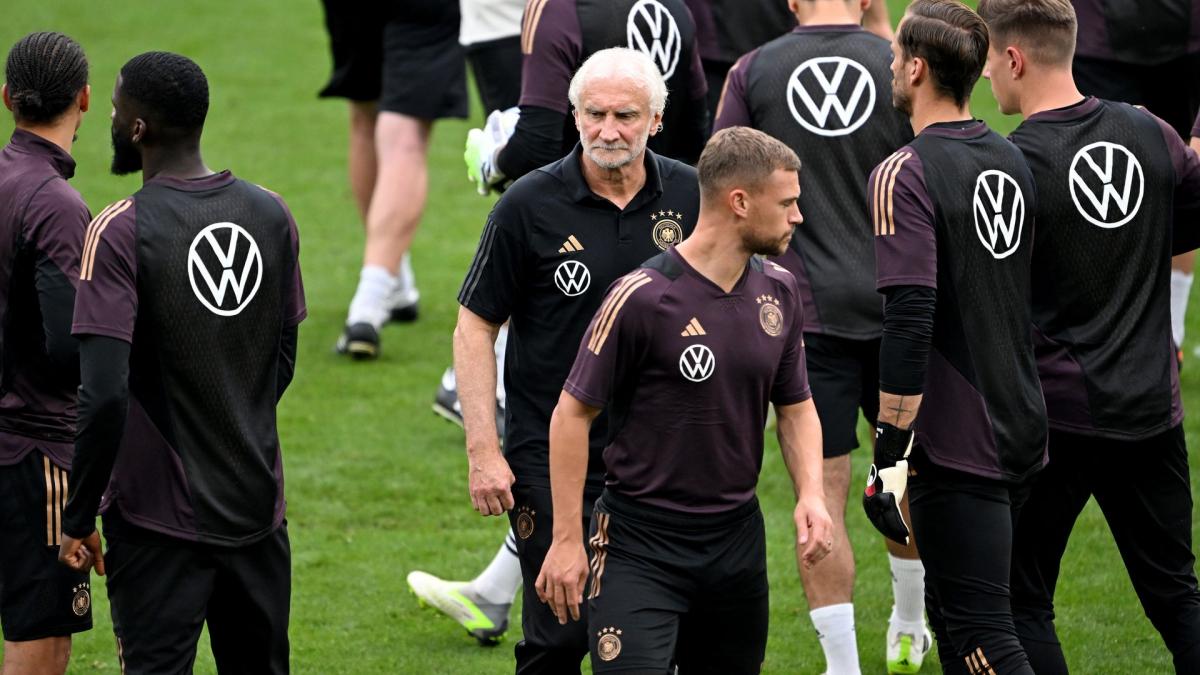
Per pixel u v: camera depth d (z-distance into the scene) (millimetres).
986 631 12820
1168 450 13820
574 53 15625
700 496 11898
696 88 16516
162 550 12172
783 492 21469
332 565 19000
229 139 39438
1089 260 13383
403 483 21469
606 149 12672
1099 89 21391
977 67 12898
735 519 12047
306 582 18516
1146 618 17500
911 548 15914
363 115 28156
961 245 12633
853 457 22781
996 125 38625
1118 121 13492
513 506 13258
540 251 13055
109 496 12227
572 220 13039
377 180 28250
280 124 40781
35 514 13258
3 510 13242
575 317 13133
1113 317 13492
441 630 17453
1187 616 13898
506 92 20859
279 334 12617
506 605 16969
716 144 11562
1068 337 13531
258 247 12328
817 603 15398
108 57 45062
